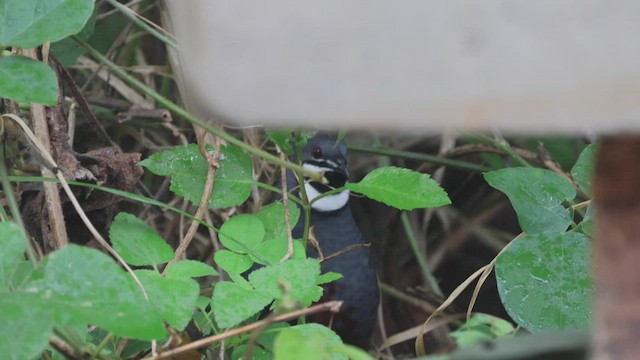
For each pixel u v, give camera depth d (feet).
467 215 28.99
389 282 28.40
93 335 25.70
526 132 13.91
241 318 25.22
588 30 14.05
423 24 14.53
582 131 14.46
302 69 14.75
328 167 27.17
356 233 27.20
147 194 27.22
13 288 25.30
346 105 14.56
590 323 25.54
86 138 27.50
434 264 28.71
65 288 24.77
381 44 14.62
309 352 24.68
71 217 26.25
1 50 25.32
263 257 25.68
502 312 28.27
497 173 25.75
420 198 25.77
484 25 14.33
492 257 29.17
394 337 27.07
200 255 27.43
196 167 26.05
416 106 14.33
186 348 25.21
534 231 25.68
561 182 25.73
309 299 25.63
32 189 26.18
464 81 14.21
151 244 25.62
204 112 14.89
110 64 26.22
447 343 27.94
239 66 14.84
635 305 19.98
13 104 26.03
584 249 25.62
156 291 25.20
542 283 25.59
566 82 13.91
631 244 19.80
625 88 13.71
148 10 27.45
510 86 14.05
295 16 14.85
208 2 14.98
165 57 27.78
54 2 25.16
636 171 19.42
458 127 14.12
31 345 24.66
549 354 24.56
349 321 27.14
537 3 14.25
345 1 14.82
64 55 26.48
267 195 27.20
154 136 27.76
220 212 27.17
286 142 25.94
